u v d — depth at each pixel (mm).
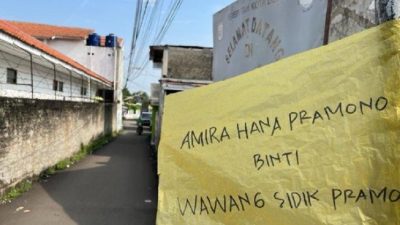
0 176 8188
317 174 2648
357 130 2541
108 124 29422
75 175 11867
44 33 30734
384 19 2523
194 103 3305
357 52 2607
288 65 2904
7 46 11117
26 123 9969
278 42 4738
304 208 2664
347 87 2615
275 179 2803
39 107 11164
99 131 24766
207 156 3133
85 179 11258
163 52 18391
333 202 2568
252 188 2883
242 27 5961
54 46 31547
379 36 2521
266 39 5109
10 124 8773
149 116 44281
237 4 6176
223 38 6820
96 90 30422
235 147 3021
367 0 3072
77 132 17125
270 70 2986
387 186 2404
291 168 2752
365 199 2469
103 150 20031
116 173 12602
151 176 12297
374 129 2482
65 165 13570
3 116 8320
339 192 2557
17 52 12352
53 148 12875
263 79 3006
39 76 16266
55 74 17344
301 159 2727
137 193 9641
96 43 33281
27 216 7246
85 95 25578
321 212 2598
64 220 7113
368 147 2490
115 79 33219
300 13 4215
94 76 22266
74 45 32062
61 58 14695
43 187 9867
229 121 3084
